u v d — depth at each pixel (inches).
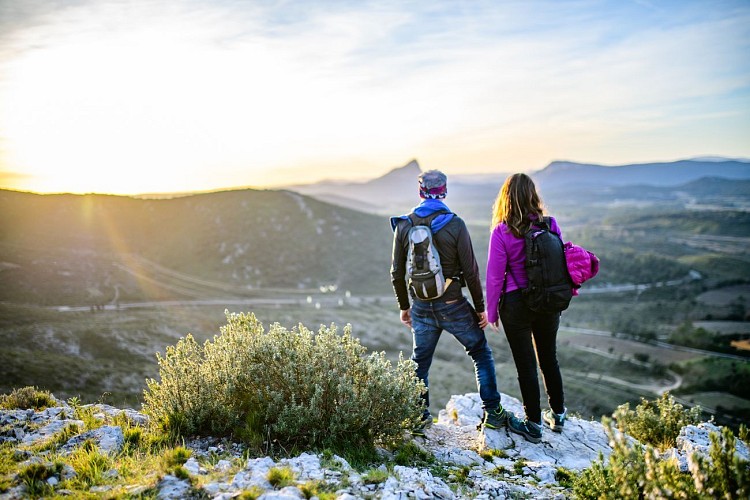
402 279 183.0
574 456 185.3
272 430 158.9
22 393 191.6
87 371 1588.3
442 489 129.3
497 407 188.9
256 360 174.7
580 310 6865.2
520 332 181.0
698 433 193.6
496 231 176.7
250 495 108.7
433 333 186.4
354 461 146.0
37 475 118.6
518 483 149.8
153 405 175.2
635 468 113.1
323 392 164.2
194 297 4916.3
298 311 4453.7
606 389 3021.7
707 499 100.3
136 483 118.0
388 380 165.3
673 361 4421.8
